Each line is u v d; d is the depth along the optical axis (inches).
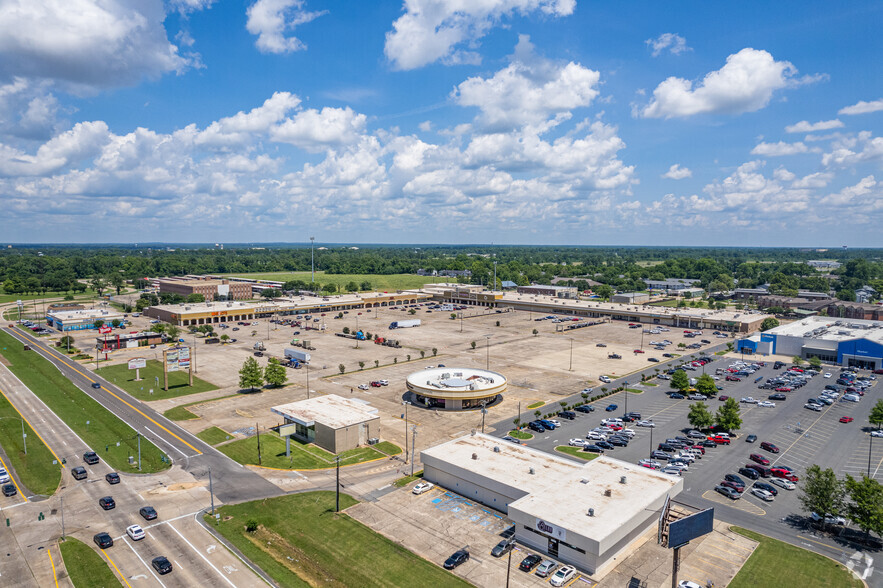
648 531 2773.1
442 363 6505.9
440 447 3476.9
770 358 6904.5
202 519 2864.2
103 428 4224.9
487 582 2354.8
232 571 2429.9
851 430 4271.7
